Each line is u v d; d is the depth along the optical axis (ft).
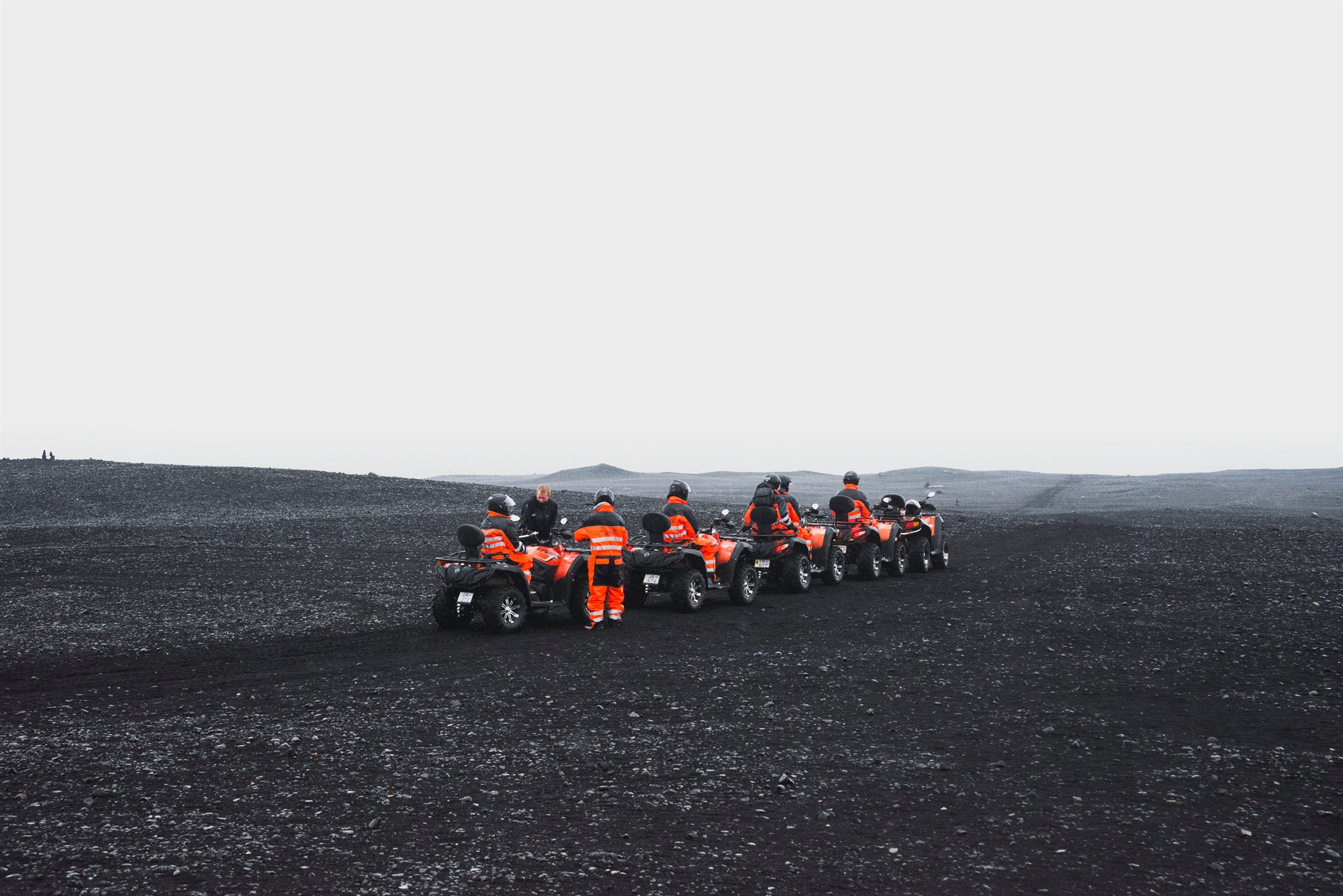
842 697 36.63
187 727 32.19
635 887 20.30
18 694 37.09
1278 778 27.66
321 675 40.32
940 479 277.85
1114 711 34.76
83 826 23.09
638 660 43.19
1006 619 53.83
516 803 25.14
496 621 48.88
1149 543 94.32
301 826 23.38
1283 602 59.47
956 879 20.95
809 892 20.24
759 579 63.52
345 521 100.78
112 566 71.26
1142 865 21.76
